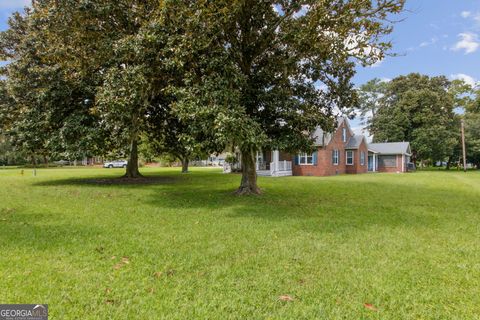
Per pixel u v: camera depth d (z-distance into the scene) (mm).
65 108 12445
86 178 17562
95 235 5016
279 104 8359
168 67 7195
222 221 6227
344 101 10000
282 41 8273
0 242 4531
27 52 11961
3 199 9023
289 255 4105
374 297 2953
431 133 33062
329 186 13625
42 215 6664
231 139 6930
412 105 34375
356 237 5031
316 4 7137
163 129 16000
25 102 12727
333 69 9547
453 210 7621
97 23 9281
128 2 9141
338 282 3273
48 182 14984
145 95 8344
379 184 14664
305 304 2807
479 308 2754
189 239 4852
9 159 43219
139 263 3756
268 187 13156
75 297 2861
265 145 7973
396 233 5305
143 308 2693
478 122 35531
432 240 4887
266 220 6336
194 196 10039
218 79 7184
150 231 5340
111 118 7906
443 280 3348
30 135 12312
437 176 21734
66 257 3926
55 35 9344
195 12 6879
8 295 2865
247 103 8375
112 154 17312
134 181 15773
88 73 10883
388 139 36156
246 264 3764
